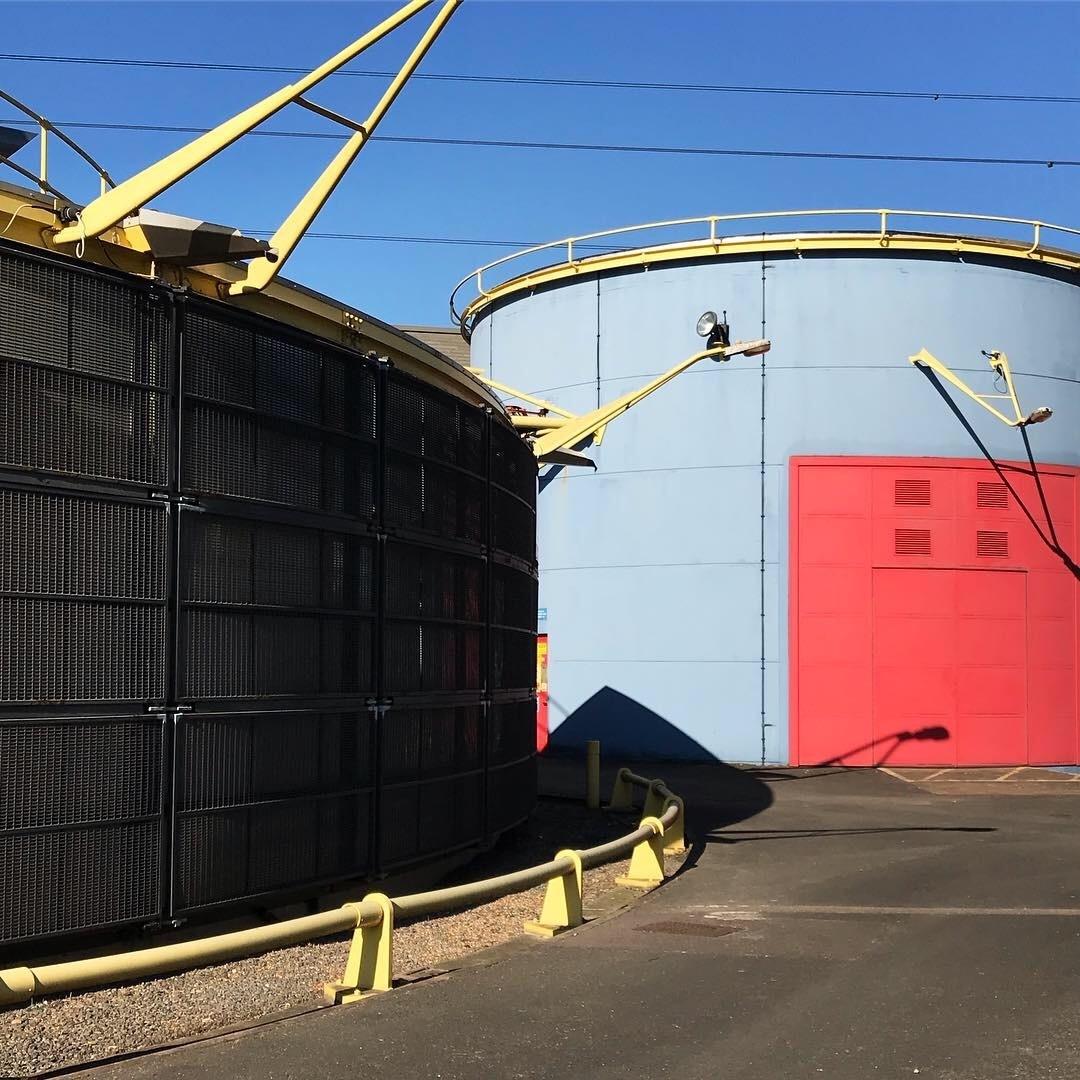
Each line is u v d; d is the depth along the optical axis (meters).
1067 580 22.86
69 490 6.60
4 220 6.73
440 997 6.62
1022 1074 5.36
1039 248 22.81
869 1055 5.63
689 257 23.28
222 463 7.48
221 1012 6.27
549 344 24.97
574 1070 5.39
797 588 22.30
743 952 7.85
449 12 7.12
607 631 23.53
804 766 21.98
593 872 11.32
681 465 23.11
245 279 8.00
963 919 9.04
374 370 8.97
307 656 8.10
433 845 9.62
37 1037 5.62
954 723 22.08
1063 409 23.19
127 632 6.86
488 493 11.05
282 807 7.79
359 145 7.53
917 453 22.42
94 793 6.63
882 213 22.58
